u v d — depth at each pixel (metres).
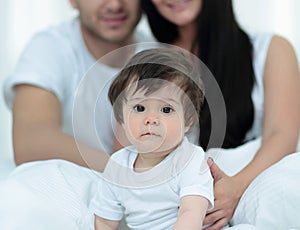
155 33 1.62
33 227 0.83
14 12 2.39
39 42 1.65
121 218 0.94
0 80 2.38
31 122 1.45
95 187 1.04
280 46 1.57
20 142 1.39
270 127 1.40
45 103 1.51
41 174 1.02
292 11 2.40
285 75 1.51
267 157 1.21
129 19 1.58
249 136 1.48
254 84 1.52
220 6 1.50
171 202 0.88
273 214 0.91
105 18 1.56
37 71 1.56
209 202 0.87
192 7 1.52
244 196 0.98
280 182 0.93
